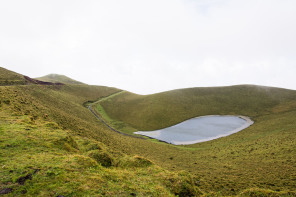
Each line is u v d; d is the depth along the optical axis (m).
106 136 38.25
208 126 70.00
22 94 37.78
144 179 11.62
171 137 59.44
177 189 11.45
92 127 41.53
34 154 10.88
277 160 25.91
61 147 13.62
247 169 24.20
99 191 8.32
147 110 89.00
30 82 74.56
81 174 9.54
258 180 19.36
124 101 105.81
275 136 41.16
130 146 37.84
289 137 36.91
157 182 11.60
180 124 74.44
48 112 31.77
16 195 6.77
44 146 12.68
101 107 91.19
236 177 21.02
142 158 15.58
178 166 27.95
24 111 23.33
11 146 11.27
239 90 108.94
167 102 95.69
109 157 14.31
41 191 7.26
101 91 121.31
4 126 14.61
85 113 66.00
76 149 15.20
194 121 77.38
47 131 15.94
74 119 40.38
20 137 12.86
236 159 30.67
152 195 9.52
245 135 51.41
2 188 7.00
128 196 8.70
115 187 9.26
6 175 7.91
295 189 15.88
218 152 38.31
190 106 92.81
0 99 23.14
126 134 59.88
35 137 13.75
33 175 8.30
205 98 101.81
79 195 7.60
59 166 9.68
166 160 32.25
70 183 8.31
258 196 11.93
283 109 79.12
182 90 112.94
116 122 74.94
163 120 79.00
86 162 11.22
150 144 46.94
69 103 68.56
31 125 16.66
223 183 18.94
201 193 12.79
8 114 18.72
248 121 73.06
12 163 9.09
